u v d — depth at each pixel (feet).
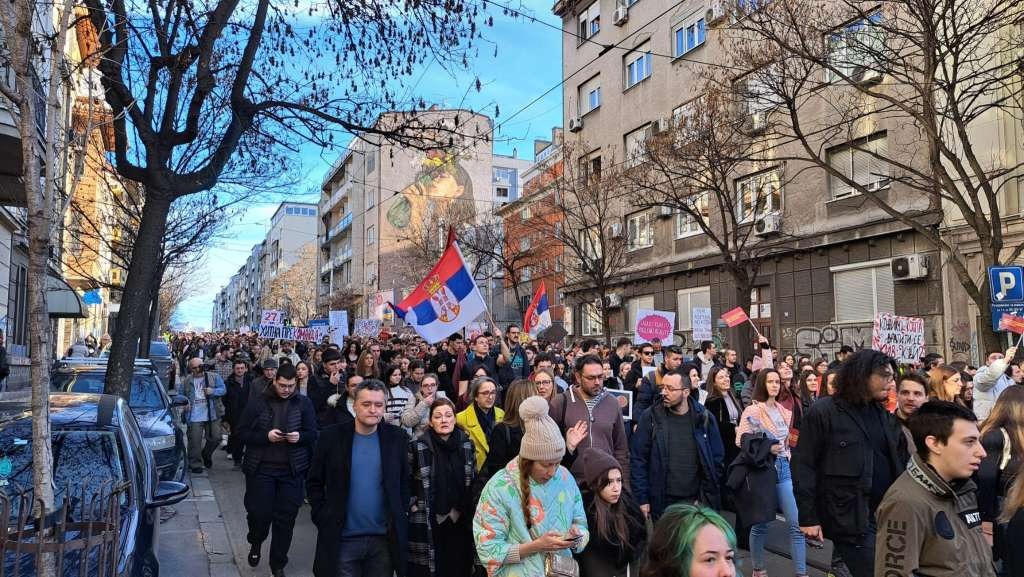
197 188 28.04
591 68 95.25
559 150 102.63
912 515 9.55
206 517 27.89
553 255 108.58
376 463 15.40
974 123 46.73
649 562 7.22
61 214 14.07
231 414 38.42
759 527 19.43
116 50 25.40
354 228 215.51
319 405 31.78
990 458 13.89
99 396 19.17
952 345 48.44
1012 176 42.88
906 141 51.78
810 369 29.01
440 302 32.45
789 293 62.85
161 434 27.66
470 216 129.29
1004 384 26.48
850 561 14.06
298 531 26.48
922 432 9.86
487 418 19.61
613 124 90.07
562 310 105.91
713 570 6.81
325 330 72.33
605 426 17.97
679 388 18.49
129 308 26.48
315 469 15.38
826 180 59.26
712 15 69.51
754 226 64.95
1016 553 9.46
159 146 27.20
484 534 11.98
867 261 55.57
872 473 14.08
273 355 59.72
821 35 44.70
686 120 59.21
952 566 9.41
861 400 14.24
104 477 15.70
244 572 21.43
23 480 15.24
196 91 27.73
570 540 11.43
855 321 56.59
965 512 9.87
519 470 12.21
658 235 81.15
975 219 35.22
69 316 51.39
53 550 11.44
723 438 24.30
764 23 43.47
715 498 18.43
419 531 16.37
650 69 83.35
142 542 14.61
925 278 50.70
